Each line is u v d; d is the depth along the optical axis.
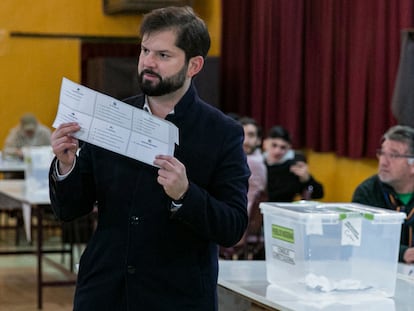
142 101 2.42
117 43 10.49
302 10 8.12
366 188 4.09
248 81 9.12
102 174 2.34
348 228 2.76
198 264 2.33
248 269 3.28
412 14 6.85
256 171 6.14
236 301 2.91
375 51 7.18
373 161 7.34
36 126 9.45
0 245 8.74
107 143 2.26
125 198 2.31
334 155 7.85
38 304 6.09
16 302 6.29
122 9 9.91
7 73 10.30
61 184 2.30
